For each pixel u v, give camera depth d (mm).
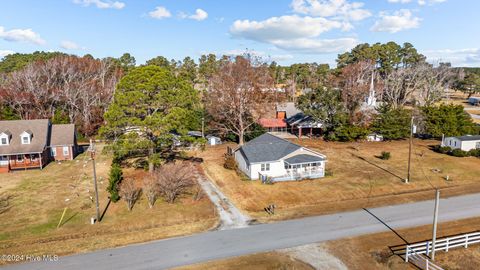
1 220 26609
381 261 20719
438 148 50438
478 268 20094
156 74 35656
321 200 31484
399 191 33906
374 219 26891
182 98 36375
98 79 79750
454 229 25078
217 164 43781
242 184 36094
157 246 22469
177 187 31562
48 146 45281
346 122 58000
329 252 21750
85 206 29453
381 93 81188
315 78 120375
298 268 19859
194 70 124750
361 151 50844
